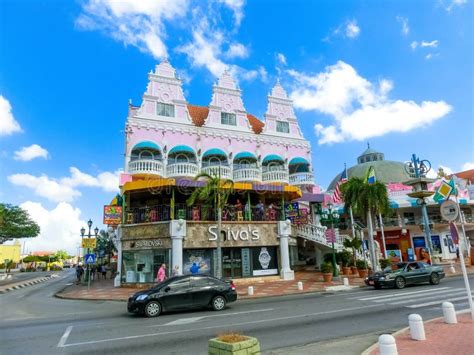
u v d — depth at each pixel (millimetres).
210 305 13766
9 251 84062
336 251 28375
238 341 5199
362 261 26531
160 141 29375
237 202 26922
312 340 8305
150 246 23281
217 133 31594
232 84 34156
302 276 26781
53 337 9617
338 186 30766
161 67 31500
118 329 10383
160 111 30344
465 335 7590
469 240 45312
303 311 12414
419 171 27797
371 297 15500
